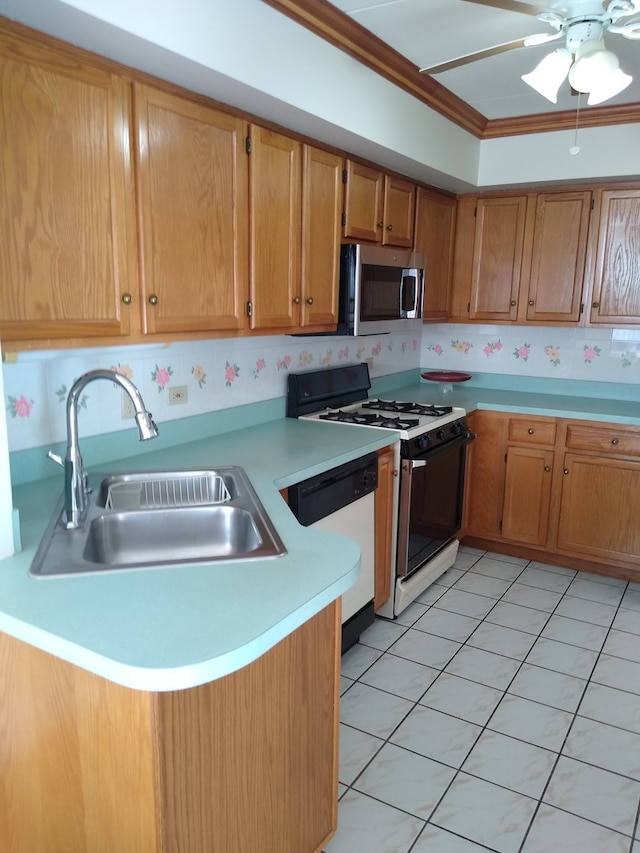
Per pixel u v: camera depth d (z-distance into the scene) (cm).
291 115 217
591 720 229
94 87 162
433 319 373
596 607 314
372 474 261
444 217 370
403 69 254
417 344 438
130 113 173
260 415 291
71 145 158
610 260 346
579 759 210
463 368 430
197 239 200
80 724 120
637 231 337
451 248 384
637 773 204
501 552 383
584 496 346
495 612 307
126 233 176
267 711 137
